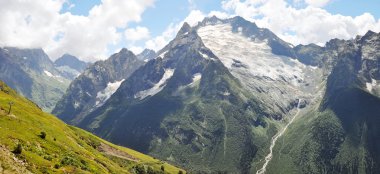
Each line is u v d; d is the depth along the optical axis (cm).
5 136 14200
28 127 17488
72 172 13975
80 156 17600
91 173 15050
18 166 11850
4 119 16938
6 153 12344
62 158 15125
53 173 12838
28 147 14425
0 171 10788
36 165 12862
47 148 15788
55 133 19638
